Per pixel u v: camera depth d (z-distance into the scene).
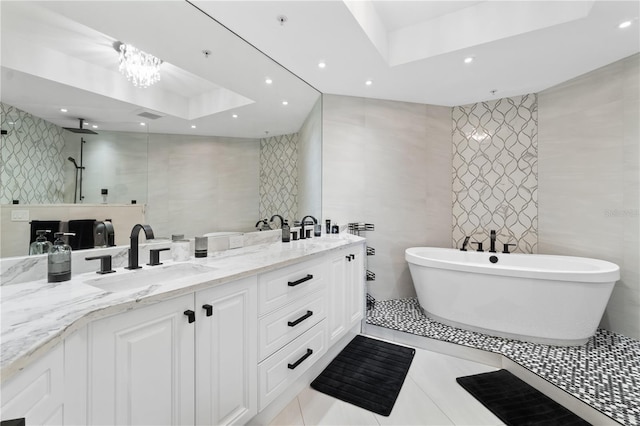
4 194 1.09
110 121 1.41
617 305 2.46
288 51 2.16
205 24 1.72
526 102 3.12
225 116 2.05
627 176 2.40
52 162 1.21
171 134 1.70
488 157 3.32
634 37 2.07
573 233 2.78
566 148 2.82
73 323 0.76
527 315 2.26
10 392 0.60
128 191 1.50
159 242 1.65
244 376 1.36
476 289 2.43
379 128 3.22
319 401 1.73
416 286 2.82
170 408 1.06
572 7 1.84
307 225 2.83
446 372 2.04
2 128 1.07
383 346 2.42
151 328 1.00
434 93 3.08
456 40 2.21
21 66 1.12
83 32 1.31
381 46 2.27
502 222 3.25
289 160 2.61
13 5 1.09
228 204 2.08
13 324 0.75
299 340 1.74
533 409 1.64
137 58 1.52
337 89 2.93
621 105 2.43
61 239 1.25
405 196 3.32
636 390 1.65
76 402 0.80
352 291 2.44
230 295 1.29
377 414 1.62
